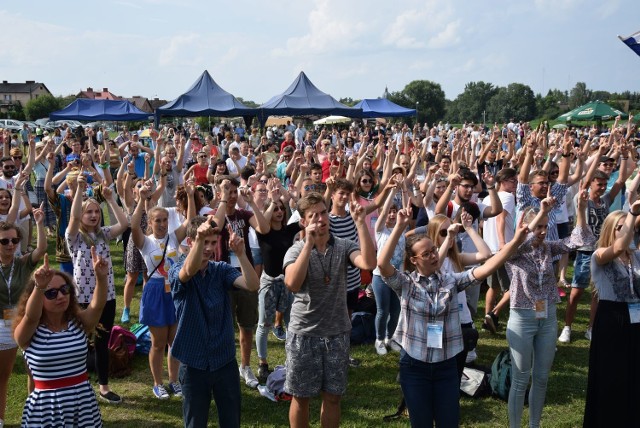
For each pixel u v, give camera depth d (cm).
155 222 514
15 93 11131
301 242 404
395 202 688
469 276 385
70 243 512
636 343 424
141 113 3006
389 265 382
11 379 561
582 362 607
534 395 450
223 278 386
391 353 629
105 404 512
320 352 396
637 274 421
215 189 705
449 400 371
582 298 823
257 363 603
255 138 2352
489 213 636
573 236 487
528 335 437
